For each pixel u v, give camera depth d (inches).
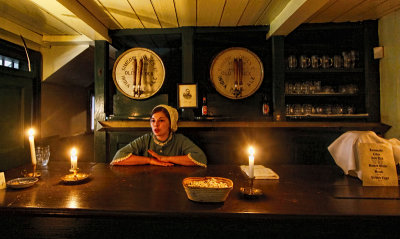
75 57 128.5
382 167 58.2
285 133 107.6
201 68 123.0
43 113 135.9
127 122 106.2
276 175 64.5
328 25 104.9
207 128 106.0
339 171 71.9
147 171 72.1
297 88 107.7
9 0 83.3
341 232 43.4
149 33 109.6
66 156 155.6
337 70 107.0
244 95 108.0
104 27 106.0
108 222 45.4
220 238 44.7
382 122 103.1
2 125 111.6
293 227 43.8
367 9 93.0
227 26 107.7
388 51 98.9
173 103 128.3
